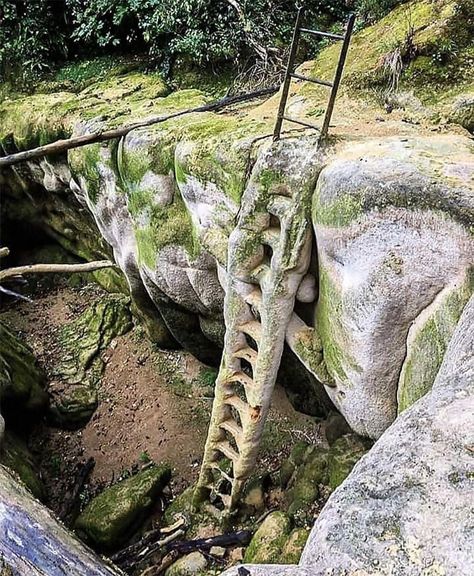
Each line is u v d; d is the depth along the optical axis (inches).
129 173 277.6
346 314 183.9
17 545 172.2
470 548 85.0
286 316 211.2
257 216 205.2
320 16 345.7
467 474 93.3
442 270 155.2
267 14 333.4
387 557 87.8
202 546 260.8
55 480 334.6
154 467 313.9
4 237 467.5
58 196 403.5
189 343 332.5
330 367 205.3
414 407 111.8
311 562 93.7
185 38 347.3
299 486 260.1
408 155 169.5
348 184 169.9
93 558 185.5
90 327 406.3
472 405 104.0
